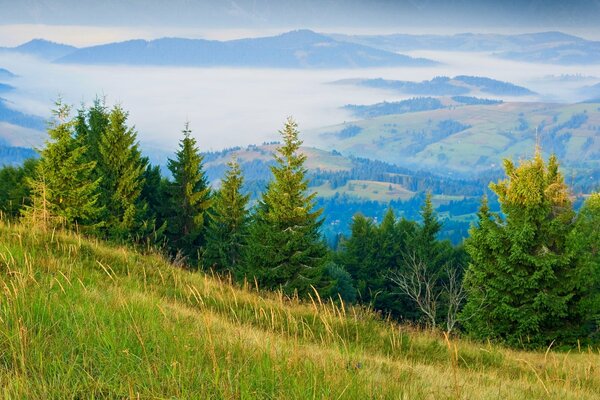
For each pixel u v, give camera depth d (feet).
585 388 33.76
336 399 18.74
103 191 158.40
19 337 18.39
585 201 122.31
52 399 15.61
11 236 46.96
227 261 169.07
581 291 97.25
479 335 97.35
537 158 100.17
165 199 193.57
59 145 125.59
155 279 49.75
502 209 102.68
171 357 19.69
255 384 19.07
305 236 140.26
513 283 96.27
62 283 29.99
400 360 38.70
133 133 163.73
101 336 20.59
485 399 25.27
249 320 41.01
